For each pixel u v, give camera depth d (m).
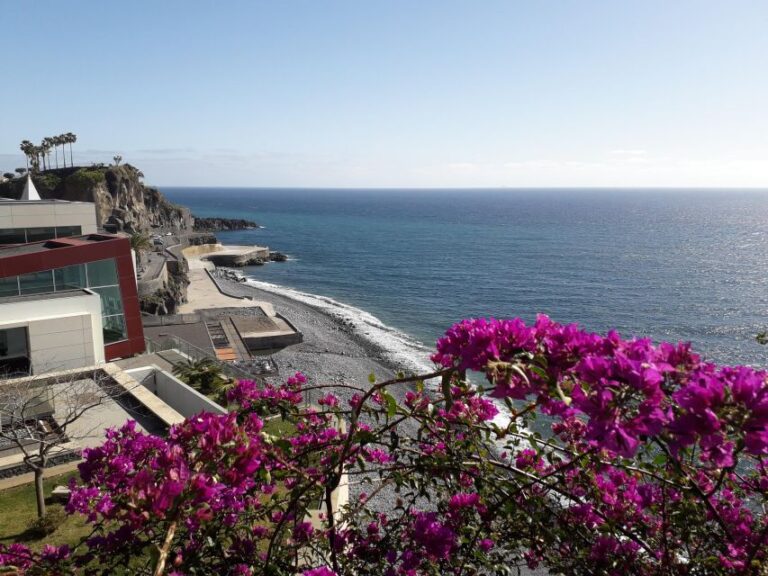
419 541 4.06
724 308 70.19
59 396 20.58
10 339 24.25
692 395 2.44
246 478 3.54
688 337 57.41
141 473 3.34
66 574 3.97
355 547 4.78
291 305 72.25
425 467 4.27
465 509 4.66
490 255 121.25
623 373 2.51
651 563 4.13
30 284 27.45
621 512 4.54
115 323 30.27
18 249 29.06
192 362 28.59
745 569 3.28
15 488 15.76
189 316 51.94
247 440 3.46
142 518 3.26
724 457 2.38
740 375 2.50
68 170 102.62
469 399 5.21
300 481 4.38
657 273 96.25
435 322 65.69
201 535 4.21
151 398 21.62
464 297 79.19
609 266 104.31
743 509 4.80
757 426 2.31
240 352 44.75
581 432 4.74
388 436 4.59
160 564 2.96
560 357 2.86
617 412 2.46
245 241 146.62
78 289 28.06
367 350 52.19
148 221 117.50
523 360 2.88
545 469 5.15
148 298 57.03
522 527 4.45
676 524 4.33
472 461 4.34
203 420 3.82
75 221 34.22
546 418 13.46
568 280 90.44
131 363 29.44
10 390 18.28
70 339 25.08
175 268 71.31
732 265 105.19
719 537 4.25
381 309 72.31
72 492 4.59
